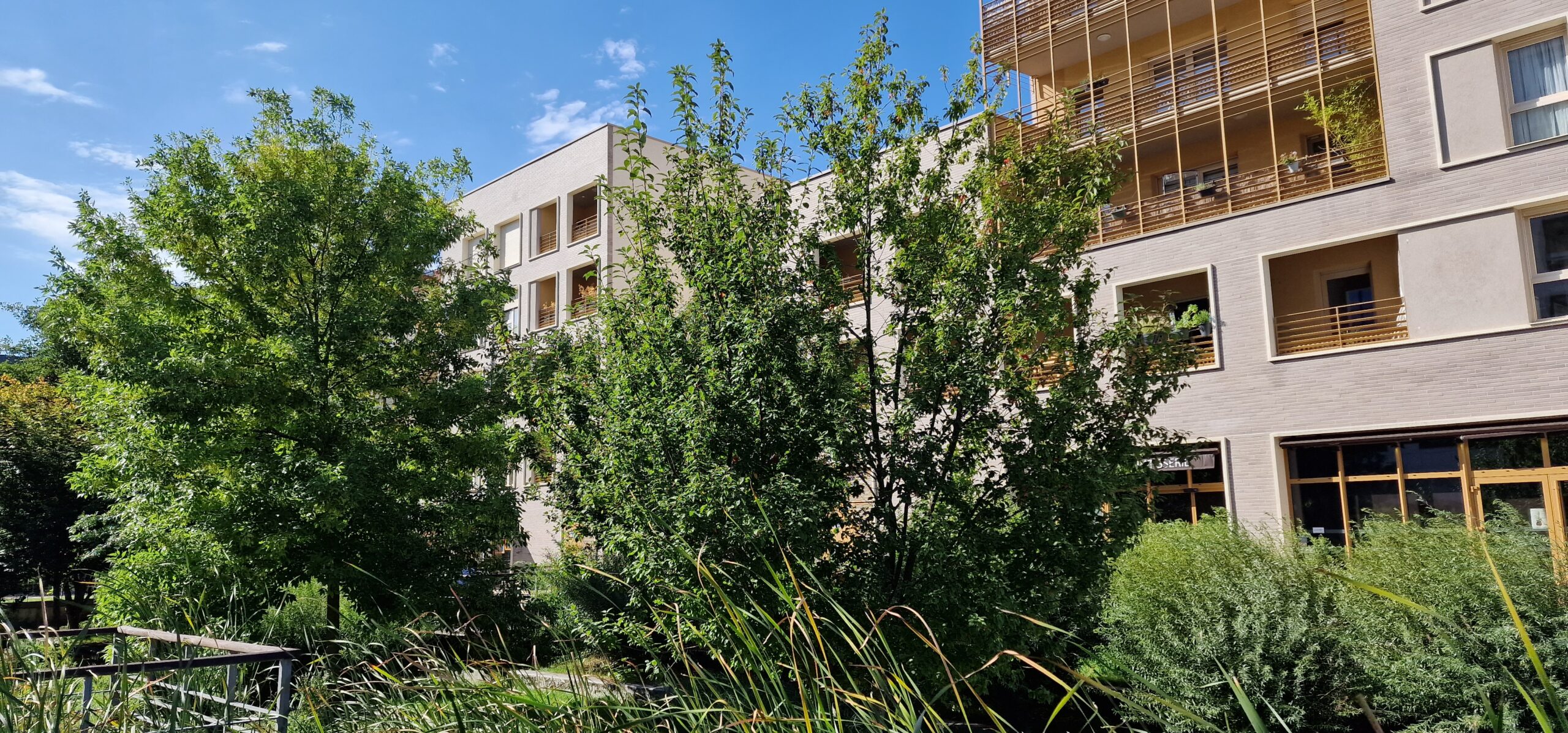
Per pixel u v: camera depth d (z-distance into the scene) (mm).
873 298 8508
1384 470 14953
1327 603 8688
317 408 13266
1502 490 13812
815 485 7195
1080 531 7387
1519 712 7293
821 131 8273
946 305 7445
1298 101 17406
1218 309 16766
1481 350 14141
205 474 12914
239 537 12062
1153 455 7859
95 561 19484
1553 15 14008
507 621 10188
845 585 7176
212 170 14312
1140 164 20188
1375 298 16453
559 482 8891
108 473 13547
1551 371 13516
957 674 6973
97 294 13375
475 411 14297
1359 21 17031
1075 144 8664
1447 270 14695
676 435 7266
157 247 13930
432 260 15484
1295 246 16094
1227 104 17625
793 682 3145
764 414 7254
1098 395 7676
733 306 7531
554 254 30094
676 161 8555
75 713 3645
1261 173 17547
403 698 3510
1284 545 10117
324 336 13945
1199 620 8477
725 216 8047
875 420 7738
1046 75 21984
